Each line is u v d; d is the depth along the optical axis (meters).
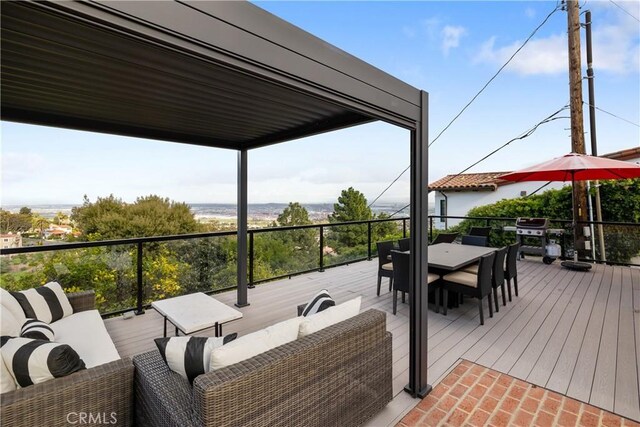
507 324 3.53
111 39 1.56
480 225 8.52
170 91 2.34
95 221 7.75
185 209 8.93
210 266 4.62
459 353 2.89
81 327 2.46
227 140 4.12
